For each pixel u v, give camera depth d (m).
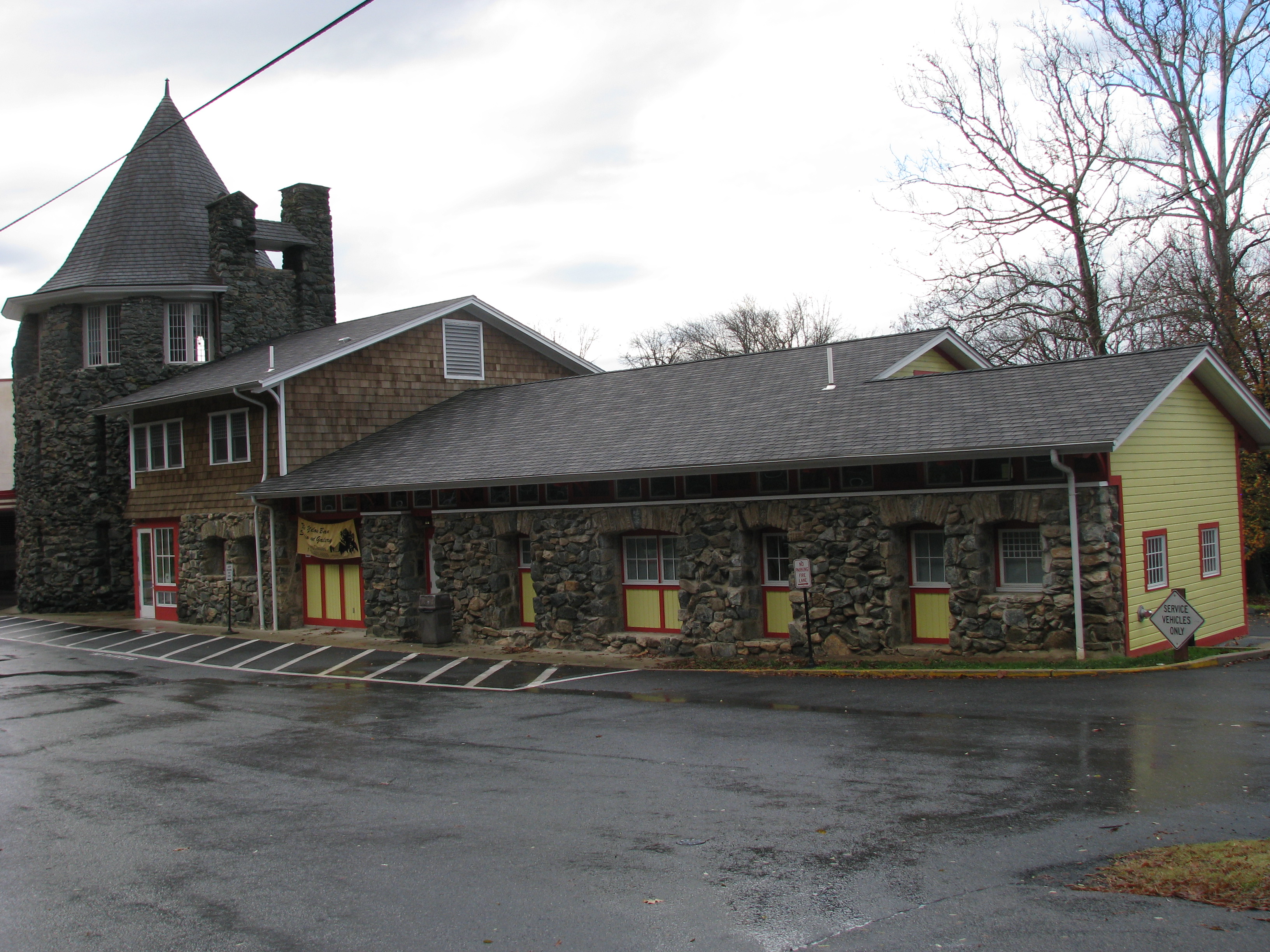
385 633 21.95
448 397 26.89
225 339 30.34
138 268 30.94
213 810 9.19
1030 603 14.76
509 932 6.25
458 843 7.96
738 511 17.17
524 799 9.15
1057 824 7.79
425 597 20.56
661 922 6.30
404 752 11.30
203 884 7.25
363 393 25.36
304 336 29.06
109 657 21.36
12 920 6.72
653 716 12.83
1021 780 9.02
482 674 17.05
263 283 31.25
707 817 8.38
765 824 8.12
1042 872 6.82
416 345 26.38
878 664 15.43
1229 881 6.36
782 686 14.55
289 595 24.53
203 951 6.11
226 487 25.73
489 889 6.95
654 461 17.48
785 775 9.57
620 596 19.09
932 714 11.98
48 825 8.91
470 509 20.69
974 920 6.10
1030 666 14.31
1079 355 30.48
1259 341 26.05
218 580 26.06
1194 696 12.39
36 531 32.12
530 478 18.59
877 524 15.91
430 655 19.42
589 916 6.44
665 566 18.62
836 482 16.28
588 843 7.84
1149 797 8.35
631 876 7.09
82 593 31.02
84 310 31.39
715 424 18.45
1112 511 14.54
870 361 19.55
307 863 7.61
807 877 6.94
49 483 31.42
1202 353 15.99
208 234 32.41
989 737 10.70
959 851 7.30
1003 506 14.91
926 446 15.02
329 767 10.72
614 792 9.28
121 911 6.79
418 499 21.61
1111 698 12.37
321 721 13.38
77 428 30.92
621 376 23.31
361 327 27.41
